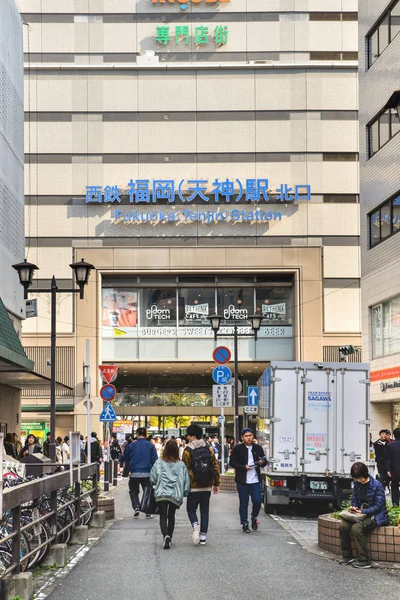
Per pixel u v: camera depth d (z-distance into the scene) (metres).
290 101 52.12
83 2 53.31
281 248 51.00
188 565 11.61
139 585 10.10
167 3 53.34
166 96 52.16
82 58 53.06
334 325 50.59
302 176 51.66
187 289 51.78
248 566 11.53
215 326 30.80
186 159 51.75
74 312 50.62
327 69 52.38
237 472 15.87
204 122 52.00
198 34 53.00
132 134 51.84
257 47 53.12
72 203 51.28
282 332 51.44
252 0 53.25
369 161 38.06
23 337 50.31
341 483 19.12
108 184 51.47
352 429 19.20
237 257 50.94
